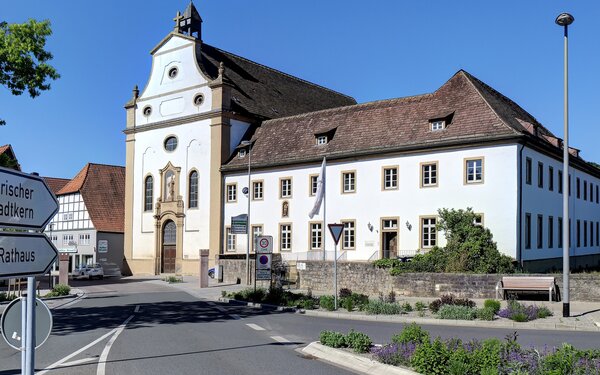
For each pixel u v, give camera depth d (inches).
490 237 1168.8
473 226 1166.3
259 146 1761.8
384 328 655.8
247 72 2116.1
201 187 1829.5
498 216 1239.5
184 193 1875.0
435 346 366.3
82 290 1419.8
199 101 1859.0
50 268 217.3
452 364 343.6
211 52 2020.2
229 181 1766.7
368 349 454.0
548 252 1408.7
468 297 985.5
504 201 1234.0
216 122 1793.8
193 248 1839.3
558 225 1501.0
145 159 2004.2
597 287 898.7
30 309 210.8
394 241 1421.0
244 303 997.2
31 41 832.3
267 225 1659.7
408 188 1380.4
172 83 1946.4
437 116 1380.4
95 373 390.6
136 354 474.0
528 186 1285.7
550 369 324.8
